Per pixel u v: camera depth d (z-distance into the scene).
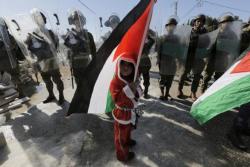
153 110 4.40
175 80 6.46
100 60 3.00
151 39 4.21
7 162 3.11
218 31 4.04
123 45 2.62
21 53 4.89
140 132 3.66
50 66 4.47
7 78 6.18
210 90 3.07
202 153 3.10
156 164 2.92
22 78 6.73
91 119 4.14
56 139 3.59
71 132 3.77
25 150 3.35
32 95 5.90
